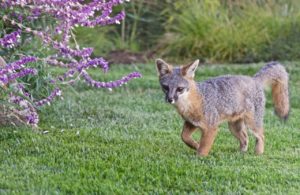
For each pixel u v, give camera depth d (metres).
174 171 9.95
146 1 24.14
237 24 22.83
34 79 12.44
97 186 9.27
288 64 20.42
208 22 22.69
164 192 9.16
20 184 9.21
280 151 11.77
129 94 17.20
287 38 21.91
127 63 21.80
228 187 9.38
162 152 11.22
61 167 10.11
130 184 9.43
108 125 13.30
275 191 9.30
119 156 10.76
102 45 22.75
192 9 23.14
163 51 22.70
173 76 11.03
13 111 12.19
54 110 14.38
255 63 21.14
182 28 22.98
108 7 10.96
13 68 10.21
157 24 23.92
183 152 11.37
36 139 11.60
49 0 10.53
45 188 9.10
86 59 11.44
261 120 11.73
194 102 10.97
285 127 13.80
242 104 11.48
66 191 9.08
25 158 10.47
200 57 22.28
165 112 14.91
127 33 24.03
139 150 11.23
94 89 17.69
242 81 11.60
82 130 12.59
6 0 10.48
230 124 11.90
